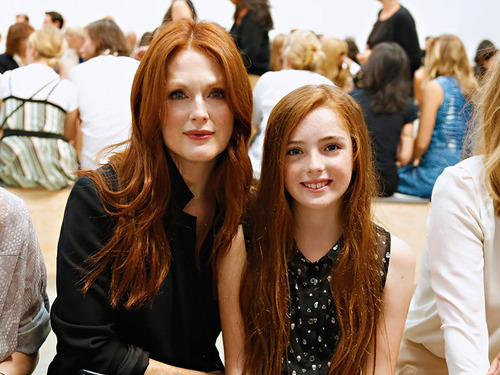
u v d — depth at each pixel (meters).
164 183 1.25
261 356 1.32
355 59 4.14
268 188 1.30
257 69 3.91
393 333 1.33
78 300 1.23
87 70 2.96
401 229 3.24
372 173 1.34
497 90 1.28
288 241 1.32
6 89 3.01
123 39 3.08
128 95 2.90
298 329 1.33
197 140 1.22
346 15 5.74
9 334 1.25
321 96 1.25
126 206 1.22
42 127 2.99
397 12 4.16
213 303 1.37
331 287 1.31
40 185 3.04
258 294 1.31
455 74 3.26
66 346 1.23
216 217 1.33
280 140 1.26
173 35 1.20
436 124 3.24
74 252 1.23
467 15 5.75
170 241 1.28
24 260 1.24
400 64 3.20
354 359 1.30
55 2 5.34
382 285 1.32
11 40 4.04
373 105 3.19
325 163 1.25
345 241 1.31
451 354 1.24
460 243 1.30
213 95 1.23
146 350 1.31
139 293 1.24
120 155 1.31
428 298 1.46
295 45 2.83
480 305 1.28
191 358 1.37
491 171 1.27
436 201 1.34
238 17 3.96
